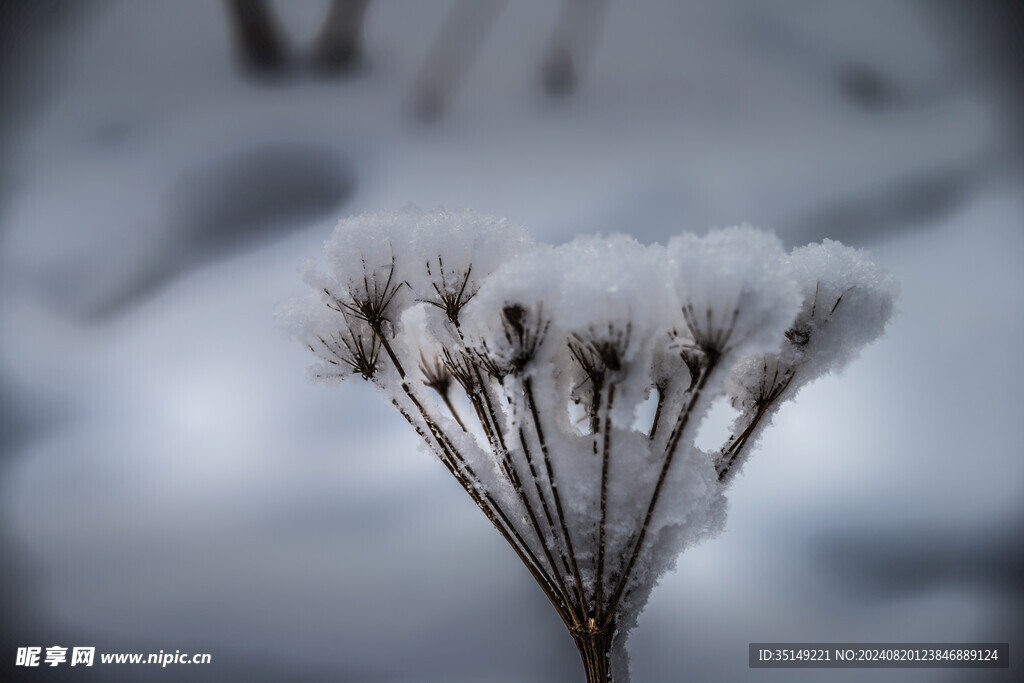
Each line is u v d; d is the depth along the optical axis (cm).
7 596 59
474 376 37
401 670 50
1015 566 56
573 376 37
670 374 37
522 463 37
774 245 35
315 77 90
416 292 37
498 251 37
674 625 52
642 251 36
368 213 37
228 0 89
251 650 52
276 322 38
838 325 37
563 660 51
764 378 37
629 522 36
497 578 57
